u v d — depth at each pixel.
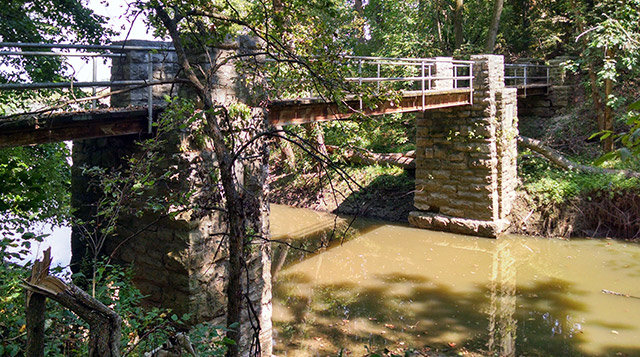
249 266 7.79
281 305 10.66
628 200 14.90
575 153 18.00
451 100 14.42
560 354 8.44
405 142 21.73
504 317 9.98
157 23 5.52
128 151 7.88
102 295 5.20
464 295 11.22
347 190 19.11
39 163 8.05
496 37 23.12
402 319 9.89
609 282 11.80
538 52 23.31
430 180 16.34
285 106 9.41
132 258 7.97
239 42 7.62
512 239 15.19
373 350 8.45
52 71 9.59
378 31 23.86
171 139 7.17
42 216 6.43
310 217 18.31
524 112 21.36
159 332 4.85
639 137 2.50
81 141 8.80
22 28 9.11
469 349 8.62
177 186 7.12
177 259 7.26
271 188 21.00
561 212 15.45
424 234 15.90
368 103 5.88
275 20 5.57
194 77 4.92
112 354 2.65
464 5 25.16
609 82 16.45
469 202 15.59
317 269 13.12
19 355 3.74
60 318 4.07
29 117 6.09
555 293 11.23
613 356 8.34
